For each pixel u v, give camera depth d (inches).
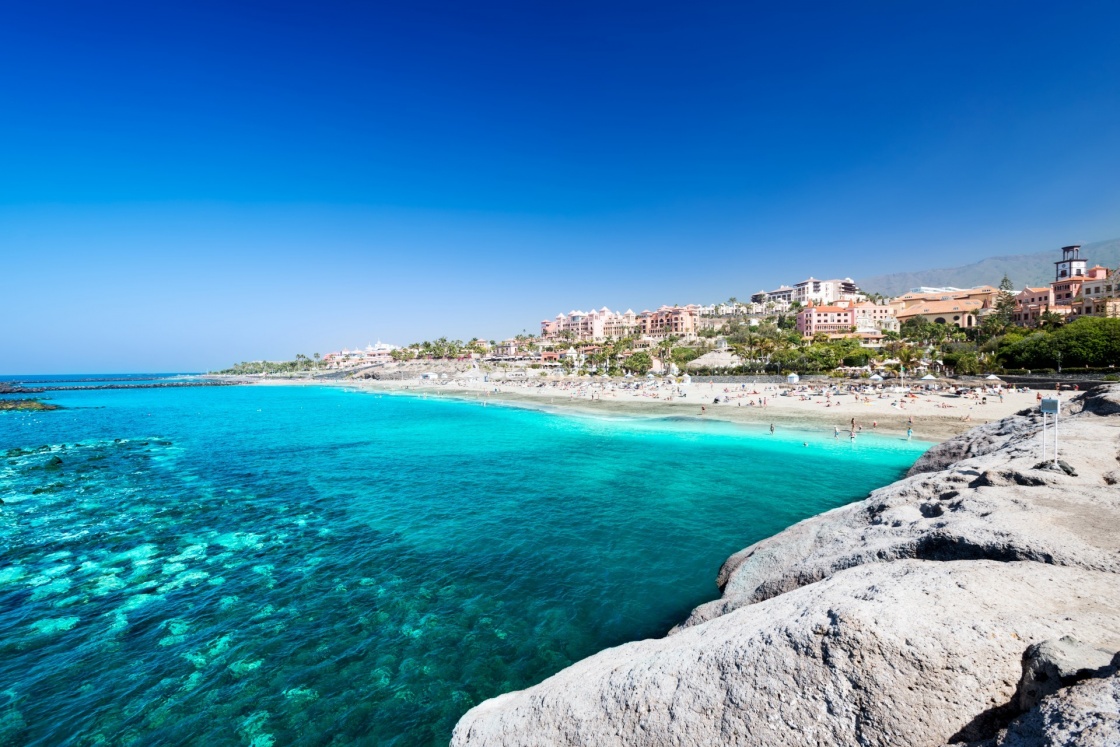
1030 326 4498.0
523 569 746.2
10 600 669.9
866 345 5698.8
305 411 3528.5
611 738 280.1
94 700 482.6
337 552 822.5
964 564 303.1
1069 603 258.2
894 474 1261.1
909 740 216.2
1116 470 530.6
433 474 1381.6
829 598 282.5
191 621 616.1
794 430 1910.7
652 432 2057.1
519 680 501.0
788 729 237.9
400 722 450.6
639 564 754.8
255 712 465.7
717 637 302.5
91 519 1002.1
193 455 1722.4
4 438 2177.7
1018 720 193.8
